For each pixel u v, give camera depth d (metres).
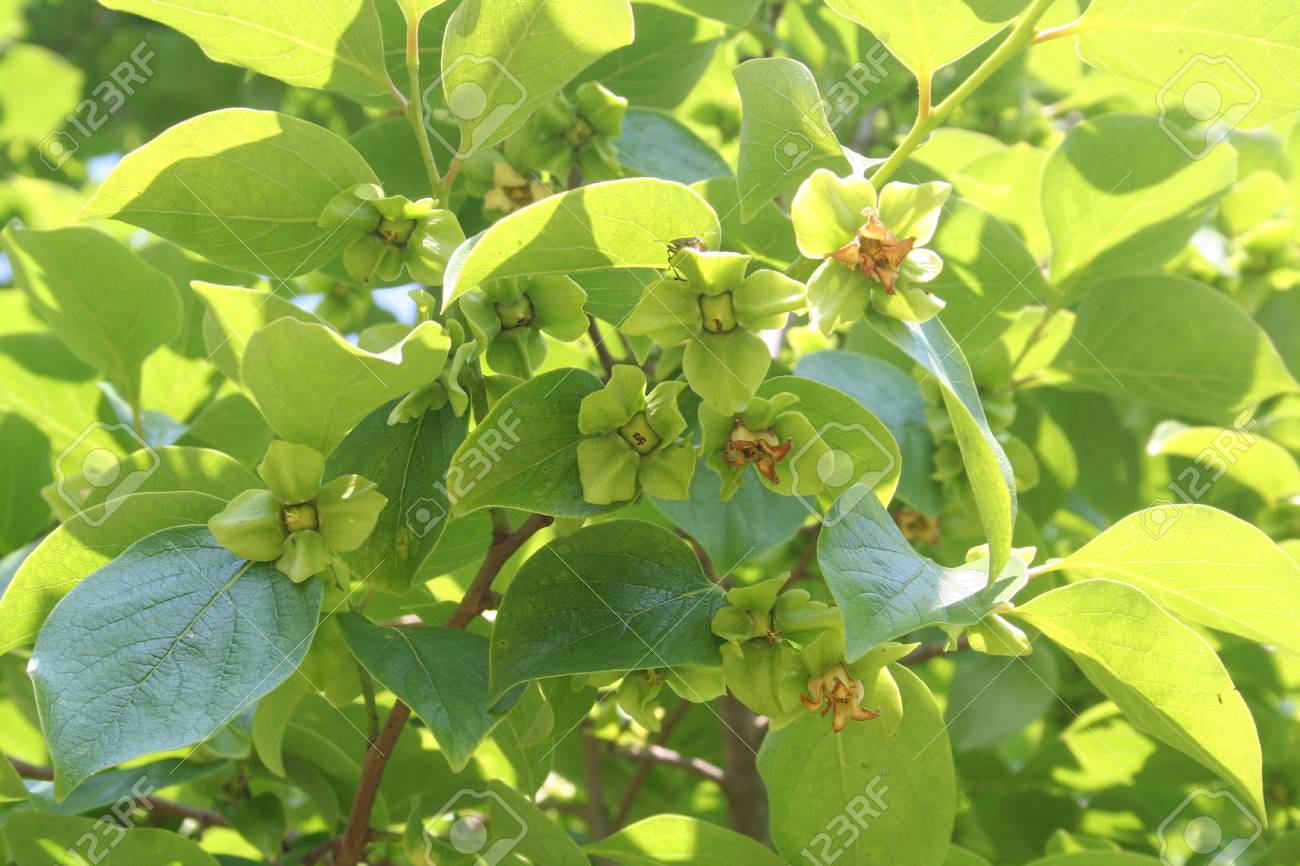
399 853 0.66
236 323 0.54
